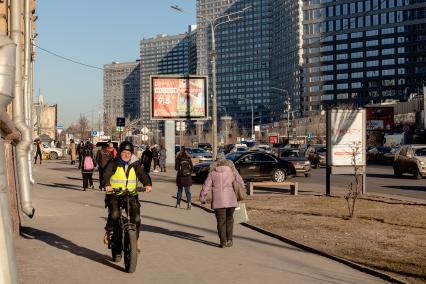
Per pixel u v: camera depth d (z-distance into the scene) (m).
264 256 12.71
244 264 11.75
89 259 12.23
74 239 14.94
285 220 18.78
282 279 10.27
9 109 17.92
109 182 11.30
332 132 27.61
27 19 21.30
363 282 10.02
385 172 50.59
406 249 13.38
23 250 13.28
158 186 35.06
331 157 27.58
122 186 11.27
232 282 10.04
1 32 4.77
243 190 14.05
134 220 11.29
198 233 16.38
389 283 9.90
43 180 39.00
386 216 19.50
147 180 11.40
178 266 11.53
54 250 13.29
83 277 10.45
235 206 13.95
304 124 159.38
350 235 15.55
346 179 42.50
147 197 28.09
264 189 32.81
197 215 20.89
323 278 10.36
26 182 15.23
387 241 14.54
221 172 13.95
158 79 52.75
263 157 37.41
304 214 20.36
